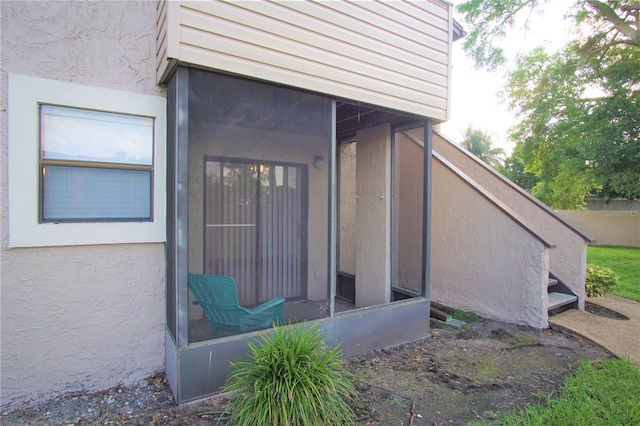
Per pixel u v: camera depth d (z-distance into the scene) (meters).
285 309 3.74
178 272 2.55
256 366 2.25
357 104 3.48
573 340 3.87
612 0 10.24
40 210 2.57
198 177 3.50
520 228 4.29
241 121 3.58
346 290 5.50
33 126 2.53
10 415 2.44
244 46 2.69
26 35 2.51
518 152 13.02
